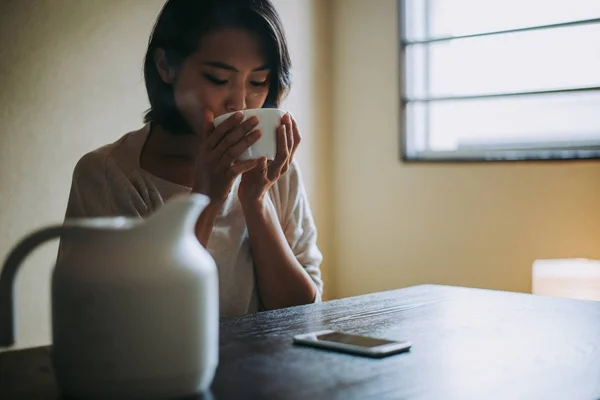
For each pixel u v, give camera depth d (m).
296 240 1.59
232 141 1.25
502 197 2.89
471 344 0.99
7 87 2.08
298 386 0.77
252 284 1.49
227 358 0.89
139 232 0.69
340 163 3.33
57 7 2.21
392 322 1.15
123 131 2.42
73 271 0.68
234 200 1.48
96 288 0.67
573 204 2.73
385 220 3.20
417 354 0.93
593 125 2.75
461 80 3.05
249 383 0.78
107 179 1.42
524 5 2.88
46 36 2.18
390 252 3.19
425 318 1.18
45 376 0.83
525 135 2.90
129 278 0.67
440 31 3.09
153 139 1.47
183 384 0.71
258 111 1.27
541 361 0.90
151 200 1.43
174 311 0.69
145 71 1.48
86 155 1.46
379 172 3.21
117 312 0.68
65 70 2.24
